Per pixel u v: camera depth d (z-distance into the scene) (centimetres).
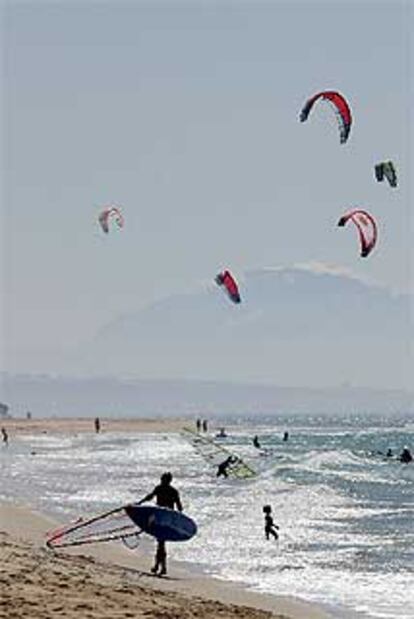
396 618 2395
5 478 6738
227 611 2188
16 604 1933
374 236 4097
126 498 5212
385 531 3984
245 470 7225
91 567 2795
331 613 2445
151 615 1981
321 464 8812
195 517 4422
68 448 11731
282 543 3616
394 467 8481
